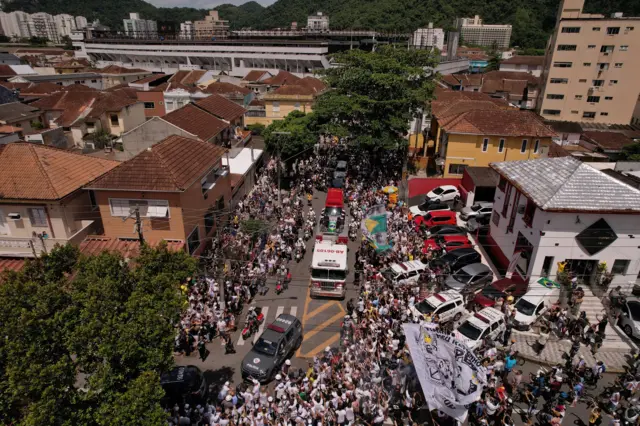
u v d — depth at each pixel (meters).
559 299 26.17
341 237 32.84
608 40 70.56
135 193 26.84
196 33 148.88
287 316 24.36
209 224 32.19
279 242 32.59
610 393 20.30
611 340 23.92
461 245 32.69
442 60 114.12
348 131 45.88
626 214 25.28
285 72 91.31
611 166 36.47
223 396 19.58
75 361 13.79
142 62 132.50
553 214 25.69
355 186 44.41
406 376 19.94
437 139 51.84
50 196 25.47
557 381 19.62
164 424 13.37
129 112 56.69
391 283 27.84
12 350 12.45
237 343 24.45
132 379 13.99
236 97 67.38
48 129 49.72
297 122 49.84
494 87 87.62
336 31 128.50
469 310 27.11
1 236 26.28
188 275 17.30
